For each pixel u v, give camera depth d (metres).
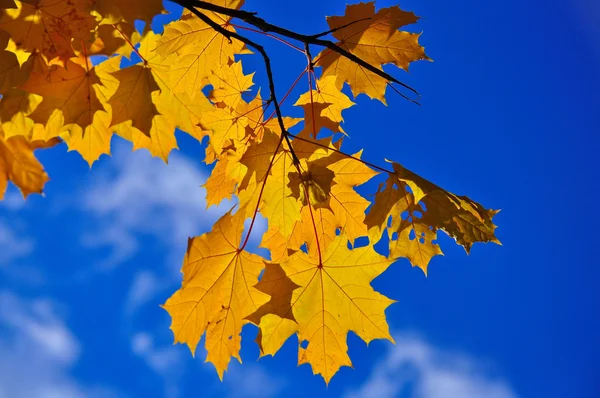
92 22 1.87
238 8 2.35
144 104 2.18
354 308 2.35
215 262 2.13
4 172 2.10
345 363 2.40
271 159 2.35
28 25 1.82
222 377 2.17
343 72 2.66
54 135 2.08
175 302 2.07
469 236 2.50
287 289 2.15
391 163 2.43
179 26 2.31
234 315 2.19
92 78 2.04
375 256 2.31
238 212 2.16
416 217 2.56
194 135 2.43
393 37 2.55
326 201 2.20
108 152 2.29
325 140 2.32
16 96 2.00
